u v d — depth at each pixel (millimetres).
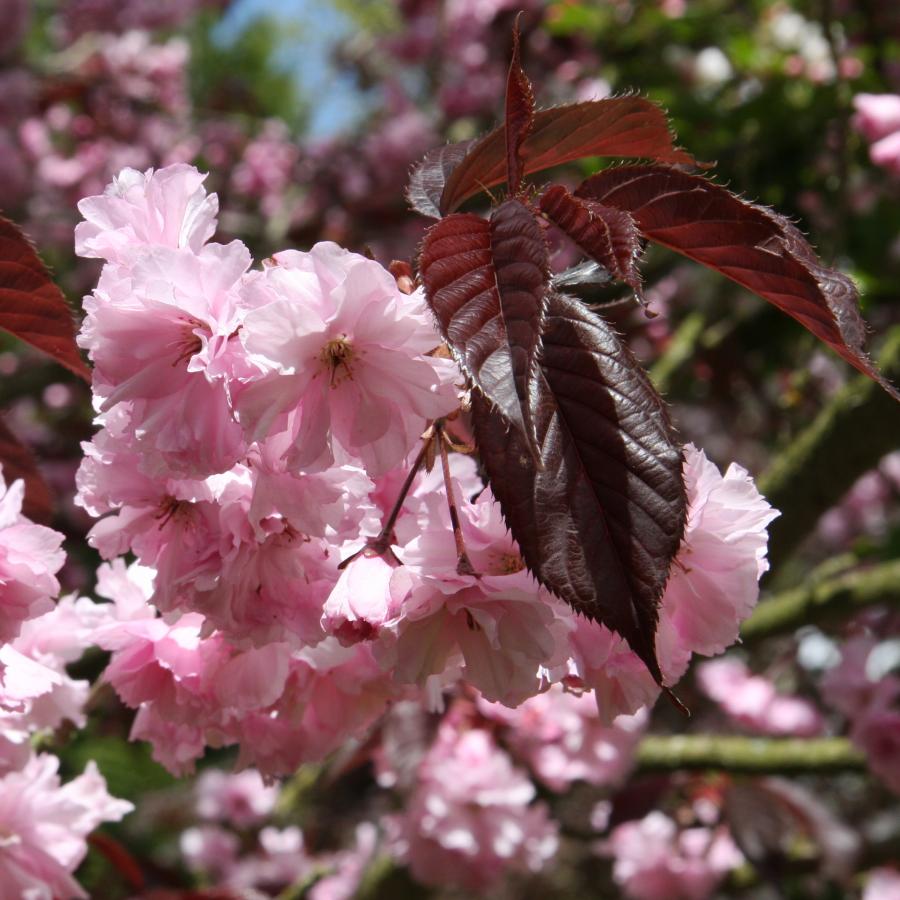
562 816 1076
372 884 1006
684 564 355
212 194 355
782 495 884
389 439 331
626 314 1019
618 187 351
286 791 1200
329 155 1762
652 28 1304
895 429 855
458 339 295
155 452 335
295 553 355
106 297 336
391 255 1658
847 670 982
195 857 1202
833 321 338
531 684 341
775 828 979
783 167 1110
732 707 1142
